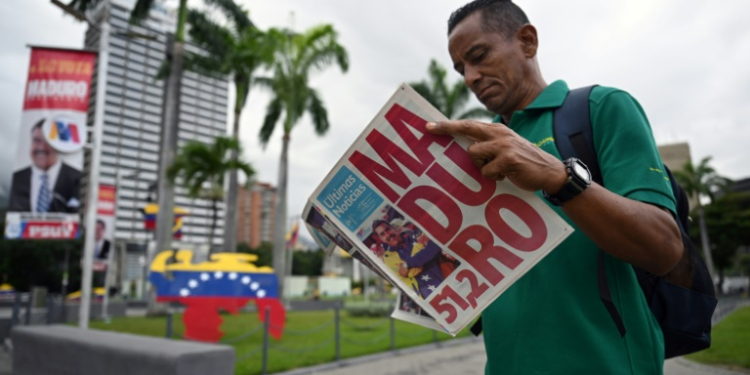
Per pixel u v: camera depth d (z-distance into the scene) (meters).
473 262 0.98
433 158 0.99
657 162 1.00
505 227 0.94
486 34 1.31
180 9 18.34
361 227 1.08
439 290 1.00
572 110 1.19
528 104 1.33
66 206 8.51
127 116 85.00
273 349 8.34
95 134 9.91
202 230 90.00
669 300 1.18
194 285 9.09
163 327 12.45
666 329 1.19
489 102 1.35
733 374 6.33
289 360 7.34
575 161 0.88
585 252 1.08
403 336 10.56
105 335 5.36
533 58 1.34
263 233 107.12
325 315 18.03
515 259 0.93
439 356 8.27
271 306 9.63
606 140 1.09
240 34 20.03
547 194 0.91
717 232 43.25
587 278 1.06
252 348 8.58
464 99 20.52
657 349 1.05
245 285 9.38
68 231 8.46
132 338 5.04
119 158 84.19
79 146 8.74
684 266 1.20
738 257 58.62
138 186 85.62
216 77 20.67
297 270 76.44
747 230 41.81
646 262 0.93
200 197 18.95
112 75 83.62
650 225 0.88
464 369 7.02
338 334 7.68
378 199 1.05
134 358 4.25
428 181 1.00
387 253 1.06
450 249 0.99
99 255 15.25
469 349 9.10
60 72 8.80
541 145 1.19
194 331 8.98
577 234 1.10
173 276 9.02
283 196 18.59
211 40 19.83
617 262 1.08
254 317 16.34
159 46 87.50
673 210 0.95
